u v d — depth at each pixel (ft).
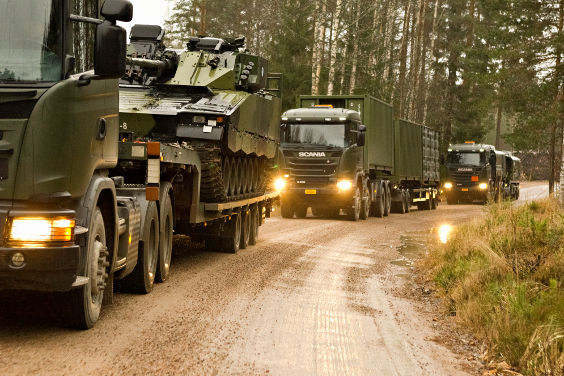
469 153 145.07
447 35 192.03
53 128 19.13
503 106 107.24
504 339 22.22
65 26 19.80
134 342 20.52
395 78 148.97
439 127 178.19
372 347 21.95
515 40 109.50
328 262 42.96
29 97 18.89
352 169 81.51
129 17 19.31
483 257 37.24
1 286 18.88
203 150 40.78
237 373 18.11
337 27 101.40
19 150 18.74
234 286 31.76
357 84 130.00
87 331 21.56
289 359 19.86
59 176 19.33
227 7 163.73
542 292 27.37
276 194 63.52
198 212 38.27
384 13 140.87
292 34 111.14
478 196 144.05
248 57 52.60
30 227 18.66
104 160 22.76
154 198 27.91
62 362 17.98
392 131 100.48
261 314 25.84
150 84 47.75
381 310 28.37
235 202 44.19
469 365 20.66
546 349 20.26
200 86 47.24
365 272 39.58
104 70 19.20
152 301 27.20
